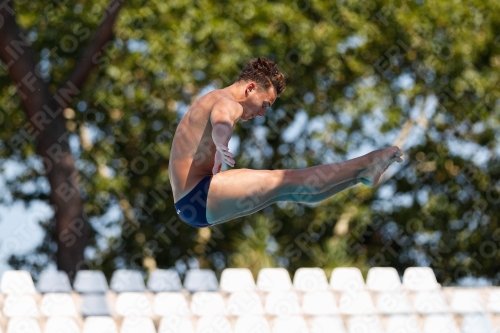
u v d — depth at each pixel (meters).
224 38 54.78
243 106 18.27
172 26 54.31
